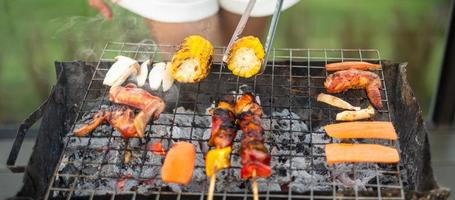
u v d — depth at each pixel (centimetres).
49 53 97
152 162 67
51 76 100
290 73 76
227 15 86
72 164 67
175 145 64
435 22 95
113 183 65
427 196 56
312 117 76
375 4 94
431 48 98
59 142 71
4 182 89
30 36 94
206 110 76
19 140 64
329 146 63
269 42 67
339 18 95
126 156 68
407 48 99
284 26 97
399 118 73
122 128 66
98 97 76
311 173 66
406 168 67
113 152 69
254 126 63
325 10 94
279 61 77
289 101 76
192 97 77
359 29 97
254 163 57
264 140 65
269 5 84
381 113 71
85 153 68
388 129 65
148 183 64
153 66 77
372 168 66
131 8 84
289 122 74
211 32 87
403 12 94
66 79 75
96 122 68
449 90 101
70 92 76
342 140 71
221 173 64
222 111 65
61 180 65
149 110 68
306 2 93
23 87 100
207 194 60
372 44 100
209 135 71
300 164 67
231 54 70
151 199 60
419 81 103
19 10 91
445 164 94
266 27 90
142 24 92
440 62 100
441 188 55
